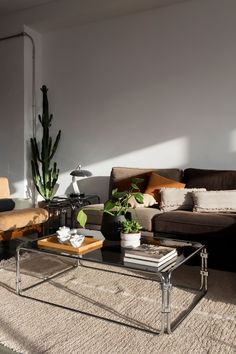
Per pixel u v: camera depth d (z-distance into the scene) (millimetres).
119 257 2225
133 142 4488
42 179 5070
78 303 2330
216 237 2928
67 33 4895
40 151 5156
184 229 3053
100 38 4656
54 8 4578
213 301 2352
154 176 3906
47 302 2324
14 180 5055
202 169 3906
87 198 4453
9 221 3186
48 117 5039
